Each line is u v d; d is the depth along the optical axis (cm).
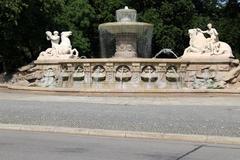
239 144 1245
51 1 4484
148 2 5919
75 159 1024
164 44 5784
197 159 1044
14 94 2711
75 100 2325
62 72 3147
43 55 3381
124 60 2922
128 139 1314
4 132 1425
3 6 3959
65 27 5078
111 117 1652
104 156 1062
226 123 1519
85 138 1323
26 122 1539
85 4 5356
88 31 5822
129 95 2539
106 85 2962
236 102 2259
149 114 1745
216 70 3114
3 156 1047
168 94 2531
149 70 2931
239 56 5944
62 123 1516
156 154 1094
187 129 1402
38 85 3278
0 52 4675
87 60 3002
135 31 3366
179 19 5925
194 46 3206
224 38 6012
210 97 2514
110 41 3531
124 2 5850
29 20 4444
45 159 1018
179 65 3016
